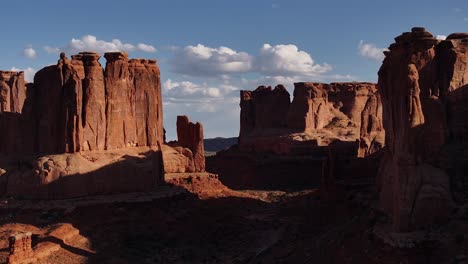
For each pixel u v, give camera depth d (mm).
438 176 33188
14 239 38219
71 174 53281
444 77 39312
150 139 64688
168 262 45188
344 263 33875
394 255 30391
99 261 42312
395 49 40750
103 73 59688
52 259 40469
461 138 36625
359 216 40906
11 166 56062
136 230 49875
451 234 30469
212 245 50906
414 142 33906
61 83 56312
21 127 58031
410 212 32500
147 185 59938
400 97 36031
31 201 51719
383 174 41625
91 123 56812
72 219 48500
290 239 48656
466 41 40719
